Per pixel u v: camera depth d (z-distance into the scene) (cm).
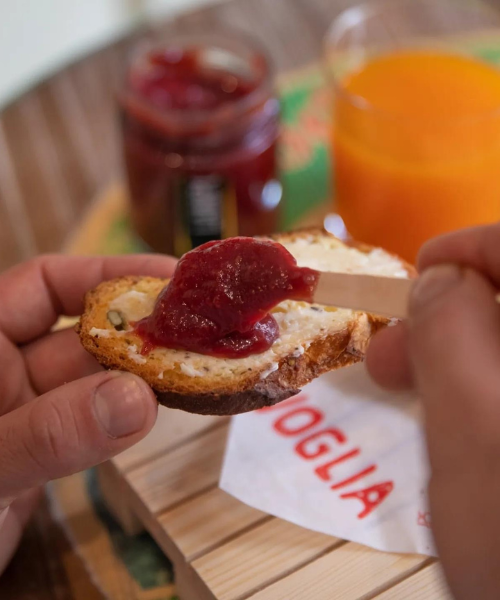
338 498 33
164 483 34
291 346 30
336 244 34
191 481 34
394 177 40
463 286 25
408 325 26
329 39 46
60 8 64
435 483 25
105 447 29
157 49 44
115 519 36
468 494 24
